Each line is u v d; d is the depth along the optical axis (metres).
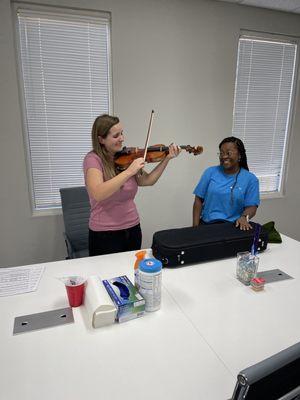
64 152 2.51
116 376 0.75
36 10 2.15
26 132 2.36
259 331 0.93
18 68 2.22
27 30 2.19
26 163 2.39
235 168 1.95
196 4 2.45
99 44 2.39
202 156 2.81
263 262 1.44
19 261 2.50
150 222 2.79
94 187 1.37
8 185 2.33
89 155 1.49
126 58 2.38
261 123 3.05
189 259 1.36
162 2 2.36
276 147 3.19
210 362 0.80
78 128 2.50
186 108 2.65
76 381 0.74
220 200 1.94
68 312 1.02
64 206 2.30
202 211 2.09
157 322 0.97
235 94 2.87
